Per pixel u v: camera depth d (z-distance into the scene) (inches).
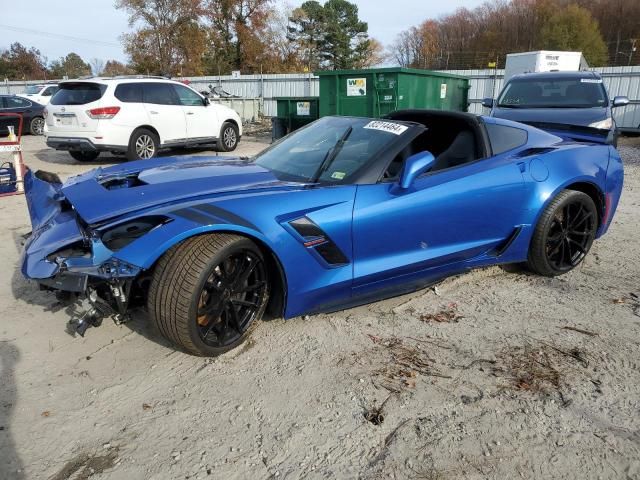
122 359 117.3
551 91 362.0
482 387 108.0
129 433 94.0
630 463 88.0
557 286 161.8
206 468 86.0
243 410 100.3
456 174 144.5
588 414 100.0
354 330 131.3
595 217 172.7
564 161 164.4
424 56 2549.2
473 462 87.7
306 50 2133.4
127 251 103.5
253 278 119.0
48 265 109.3
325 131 154.5
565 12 2092.8
